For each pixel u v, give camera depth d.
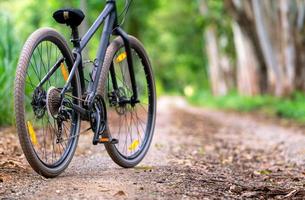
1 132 10.13
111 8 6.70
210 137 14.08
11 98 11.22
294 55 29.16
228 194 5.81
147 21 43.72
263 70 35.88
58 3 25.47
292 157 10.05
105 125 6.42
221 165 8.68
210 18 41.69
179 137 13.27
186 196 5.39
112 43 6.69
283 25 29.14
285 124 19.11
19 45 11.84
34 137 5.66
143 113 7.50
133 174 6.38
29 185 5.55
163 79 97.38
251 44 33.81
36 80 8.04
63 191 5.28
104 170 6.68
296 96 28.05
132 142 7.07
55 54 5.96
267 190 6.17
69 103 5.90
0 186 5.49
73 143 6.19
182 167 7.41
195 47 63.31
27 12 28.88
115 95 6.76
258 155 10.55
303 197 5.90
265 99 30.66
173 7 57.22
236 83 54.03
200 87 83.75
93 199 5.01
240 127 17.97
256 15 29.36
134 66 7.21
